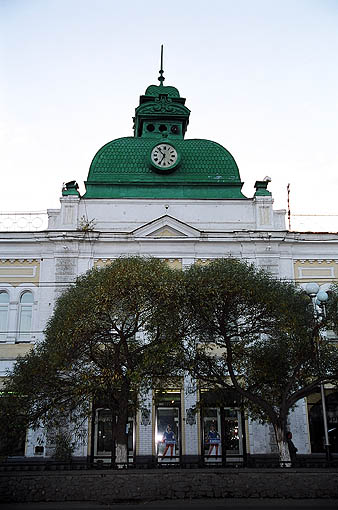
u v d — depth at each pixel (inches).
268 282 875.4
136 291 814.5
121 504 672.4
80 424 933.2
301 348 850.8
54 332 846.5
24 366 867.4
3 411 825.5
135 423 1109.7
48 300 1175.0
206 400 1005.8
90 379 805.9
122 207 1233.4
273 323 858.1
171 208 1238.9
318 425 1138.0
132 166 1295.5
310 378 972.6
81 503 677.3
